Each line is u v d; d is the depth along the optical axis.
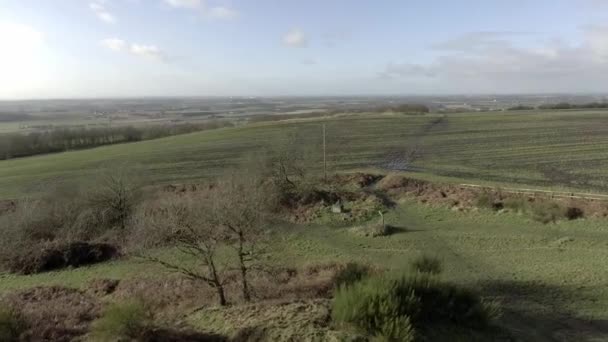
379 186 36.69
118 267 23.98
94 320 14.22
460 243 23.50
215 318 11.91
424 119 83.31
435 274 13.93
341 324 10.09
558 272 18.33
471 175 39.41
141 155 58.38
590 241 22.27
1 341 11.98
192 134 79.50
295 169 36.03
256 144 60.72
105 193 31.92
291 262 22.17
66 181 42.09
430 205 31.03
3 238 27.45
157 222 18.11
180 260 22.80
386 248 23.62
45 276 23.83
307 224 29.06
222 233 16.31
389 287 11.01
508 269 19.27
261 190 27.28
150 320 11.84
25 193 41.19
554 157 45.88
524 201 28.58
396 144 57.88
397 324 9.43
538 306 15.23
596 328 13.42
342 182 38.09
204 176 43.94
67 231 30.11
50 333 12.92
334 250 23.88
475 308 11.86
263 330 10.20
